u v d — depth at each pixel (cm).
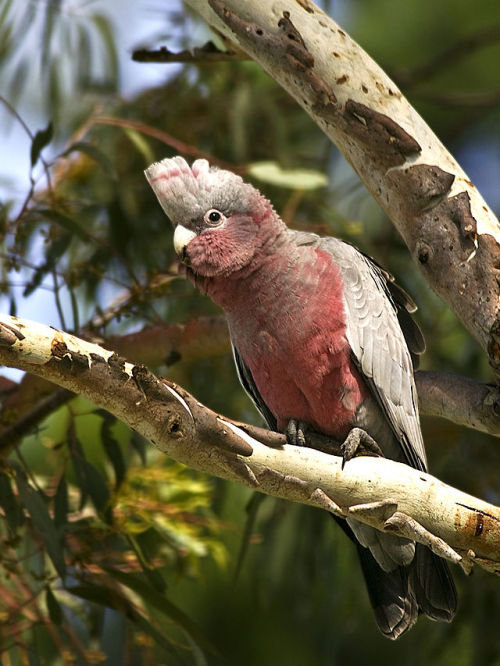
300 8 721
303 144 1227
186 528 895
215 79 1123
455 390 742
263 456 602
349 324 724
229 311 755
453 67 1367
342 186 1245
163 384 562
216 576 1141
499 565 630
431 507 619
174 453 579
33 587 850
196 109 1121
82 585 803
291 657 1143
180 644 805
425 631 1053
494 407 710
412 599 731
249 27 715
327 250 760
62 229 959
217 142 1112
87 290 1018
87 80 1118
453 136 1360
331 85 704
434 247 680
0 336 519
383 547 733
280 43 708
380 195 709
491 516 618
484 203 687
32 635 825
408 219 694
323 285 727
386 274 803
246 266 734
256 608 1080
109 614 1123
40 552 835
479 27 1346
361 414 736
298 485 613
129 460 986
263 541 1046
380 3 1362
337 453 753
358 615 1066
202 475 991
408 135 693
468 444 1038
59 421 1038
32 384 907
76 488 916
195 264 745
